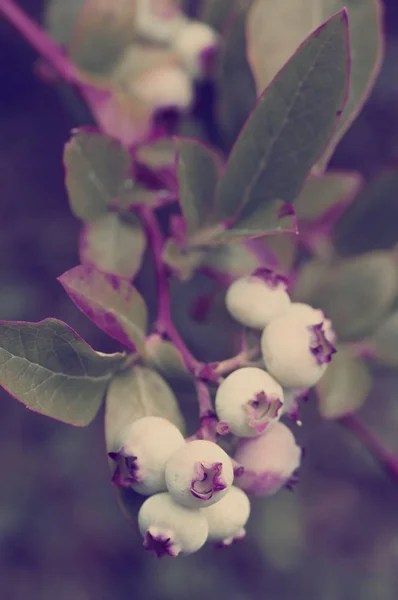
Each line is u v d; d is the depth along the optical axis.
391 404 0.79
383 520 0.84
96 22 0.35
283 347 0.26
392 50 0.66
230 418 0.26
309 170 0.28
